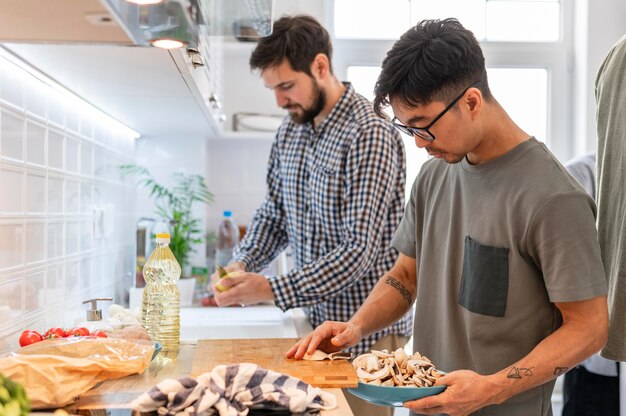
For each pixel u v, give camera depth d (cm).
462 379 124
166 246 161
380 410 209
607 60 155
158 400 105
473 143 137
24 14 109
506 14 329
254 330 222
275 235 238
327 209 204
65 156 188
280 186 233
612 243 146
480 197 143
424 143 137
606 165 149
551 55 328
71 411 108
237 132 294
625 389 260
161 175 296
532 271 137
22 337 131
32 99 161
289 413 110
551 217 130
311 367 132
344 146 200
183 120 240
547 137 331
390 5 325
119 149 258
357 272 192
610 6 315
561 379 319
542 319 137
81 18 111
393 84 132
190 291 258
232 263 220
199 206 300
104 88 179
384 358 134
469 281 143
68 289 191
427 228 157
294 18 202
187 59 156
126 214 272
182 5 105
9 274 145
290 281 187
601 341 128
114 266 249
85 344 120
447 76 129
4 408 81
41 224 167
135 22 113
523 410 139
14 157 148
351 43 323
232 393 108
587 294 126
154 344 135
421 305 157
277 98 206
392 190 201
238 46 292
